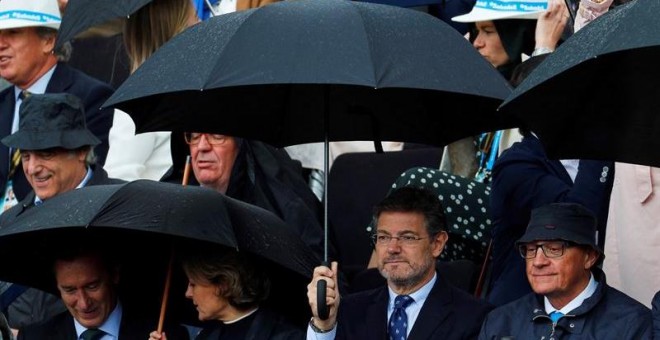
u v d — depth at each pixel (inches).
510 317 1034.7
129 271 1119.0
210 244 1069.1
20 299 1242.6
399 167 1402.6
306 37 946.7
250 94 1078.4
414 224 1069.1
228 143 1238.9
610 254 1109.1
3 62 1450.5
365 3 986.1
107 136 1443.2
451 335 1056.8
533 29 1284.4
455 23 1455.5
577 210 1026.7
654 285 1085.8
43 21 1450.5
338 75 925.2
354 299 1092.5
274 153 1279.5
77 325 1121.4
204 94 1069.1
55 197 1081.4
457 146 1317.7
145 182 1076.5
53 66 1461.6
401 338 1068.5
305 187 1291.8
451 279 1186.0
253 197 1250.6
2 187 1406.3
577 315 1010.1
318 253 1238.9
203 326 1108.5
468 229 1227.2
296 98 1082.7
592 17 1136.8
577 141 977.5
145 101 1051.3
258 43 949.2
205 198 1061.8
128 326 1112.8
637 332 994.7
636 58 933.2
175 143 1264.8
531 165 1135.6
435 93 1053.2
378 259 1080.8
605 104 956.6
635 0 864.9
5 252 1104.2
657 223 1087.0
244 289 1064.2
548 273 1016.9
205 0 1504.7
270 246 1068.5
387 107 1074.1
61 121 1249.4
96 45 1599.4
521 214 1131.9
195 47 975.6
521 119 952.3
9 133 1449.3
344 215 1391.5
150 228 1032.8
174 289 1123.3
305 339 1055.6
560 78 928.9
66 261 1095.6
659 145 971.3
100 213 1043.9
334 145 1496.1
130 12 1318.9
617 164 1100.5
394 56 941.8
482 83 954.1
